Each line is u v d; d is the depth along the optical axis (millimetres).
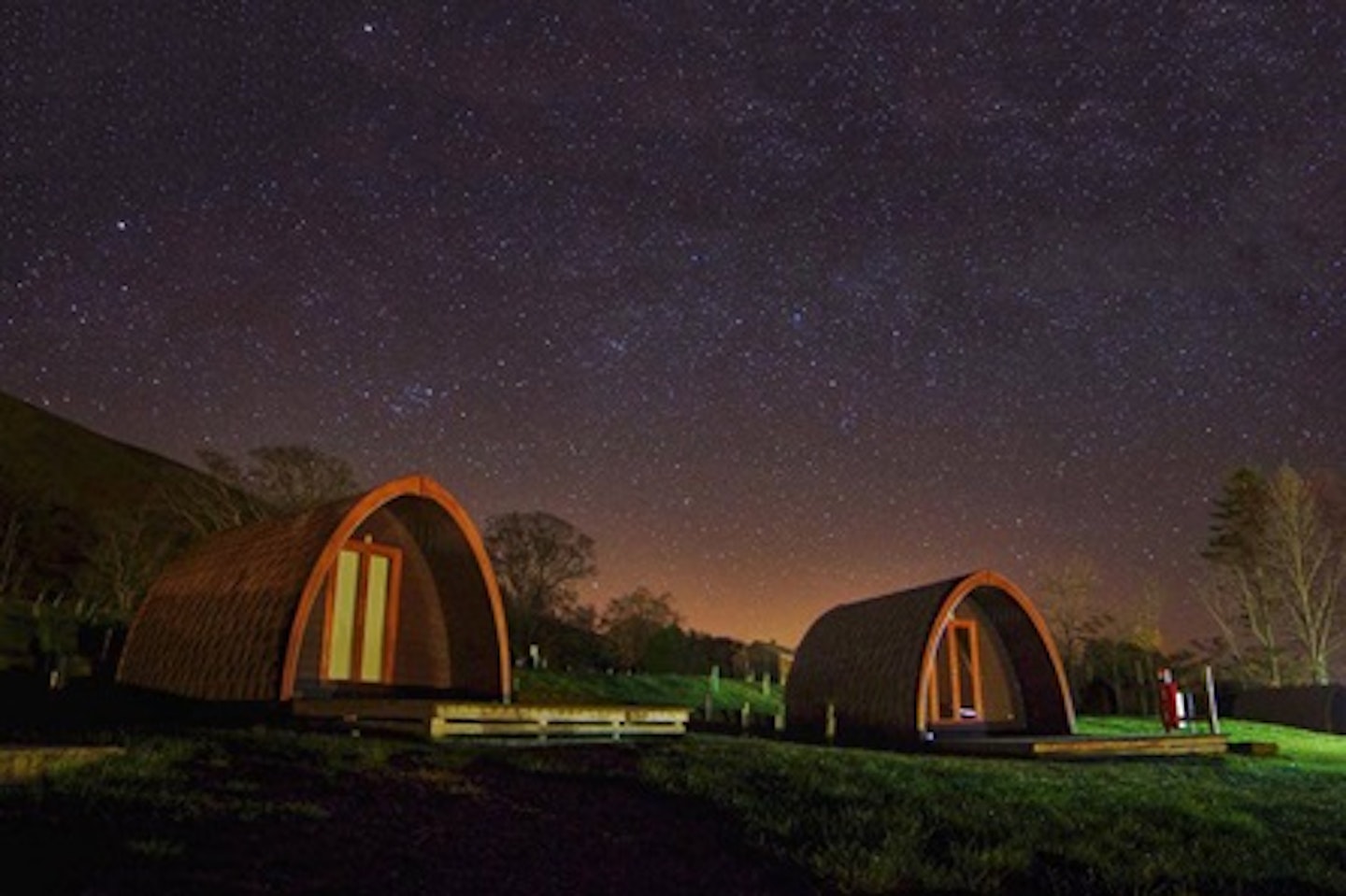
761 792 11086
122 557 36500
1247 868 9516
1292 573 45125
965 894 8203
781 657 44969
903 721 21234
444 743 12508
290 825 7887
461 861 7676
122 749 9406
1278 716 35562
